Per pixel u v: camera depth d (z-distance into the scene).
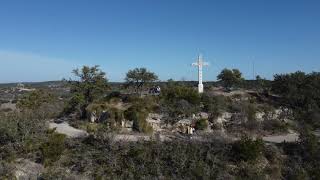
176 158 33.41
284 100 64.81
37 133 35.62
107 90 56.69
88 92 54.72
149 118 43.91
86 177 30.98
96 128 39.00
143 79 59.72
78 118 48.25
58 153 32.81
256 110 53.56
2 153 32.72
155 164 32.72
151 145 34.91
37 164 32.09
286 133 48.25
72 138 36.31
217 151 35.16
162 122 43.94
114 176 31.41
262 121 50.16
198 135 39.47
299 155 37.25
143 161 33.03
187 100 49.81
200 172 32.09
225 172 32.91
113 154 33.59
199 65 61.22
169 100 48.50
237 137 42.28
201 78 61.38
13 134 34.09
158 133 39.47
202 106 49.84
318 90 67.00
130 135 39.56
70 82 55.56
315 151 37.31
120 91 57.84
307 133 40.25
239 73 76.94
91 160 32.75
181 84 66.19
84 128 42.12
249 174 33.12
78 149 34.19
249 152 34.78
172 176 31.81
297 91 65.56
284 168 35.25
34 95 65.56
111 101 49.81
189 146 35.38
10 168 30.56
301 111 59.16
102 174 31.42
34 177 30.14
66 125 44.91
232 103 54.06
